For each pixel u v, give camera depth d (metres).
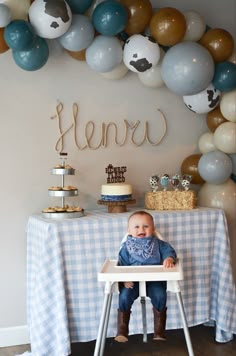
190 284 2.97
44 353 2.66
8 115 3.09
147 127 3.43
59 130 3.20
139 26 3.05
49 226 2.67
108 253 2.80
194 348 2.94
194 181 3.42
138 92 3.40
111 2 2.88
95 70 3.03
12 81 3.09
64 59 3.20
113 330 2.82
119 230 2.82
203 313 2.99
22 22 2.70
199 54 2.94
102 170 3.32
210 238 3.02
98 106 3.30
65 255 2.71
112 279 2.31
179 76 2.94
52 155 3.19
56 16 2.71
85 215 2.97
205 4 3.53
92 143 3.29
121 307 2.50
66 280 2.72
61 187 2.98
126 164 3.38
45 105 3.17
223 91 3.17
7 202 3.10
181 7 3.45
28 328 3.09
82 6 2.94
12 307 3.12
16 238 3.12
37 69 2.89
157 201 3.14
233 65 3.12
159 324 2.53
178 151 3.51
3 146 3.08
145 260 2.56
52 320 2.69
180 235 2.95
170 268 2.40
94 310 2.77
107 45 2.93
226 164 3.20
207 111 3.26
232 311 3.01
